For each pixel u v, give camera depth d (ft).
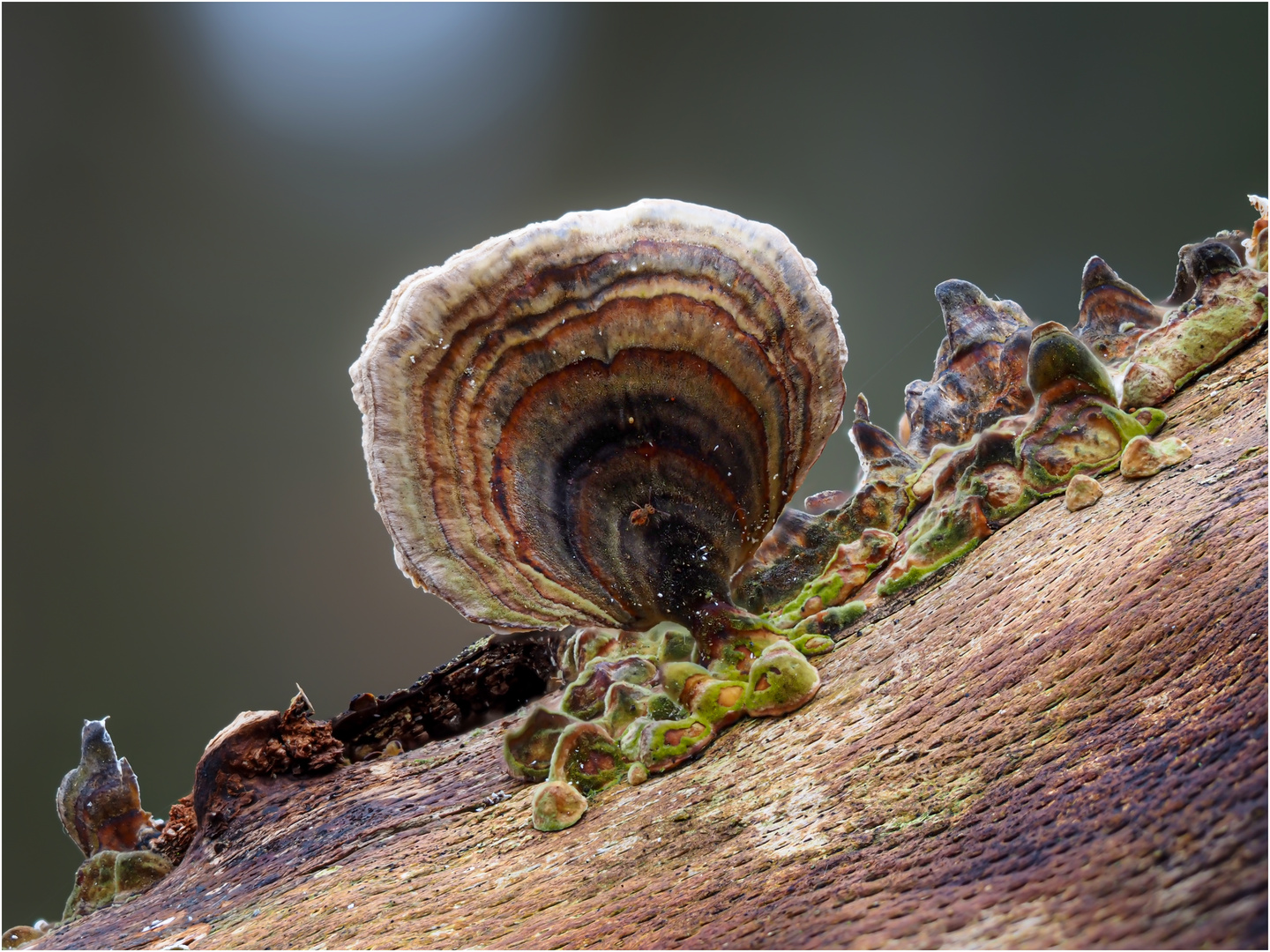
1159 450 0.69
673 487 0.69
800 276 0.70
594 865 0.66
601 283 0.68
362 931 0.66
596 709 0.71
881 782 0.65
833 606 0.72
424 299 0.68
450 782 0.72
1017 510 0.71
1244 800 0.61
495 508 0.69
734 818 0.66
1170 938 0.59
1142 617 0.65
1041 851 0.62
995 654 0.67
